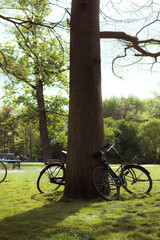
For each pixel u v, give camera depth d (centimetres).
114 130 4631
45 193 545
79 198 479
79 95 508
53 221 310
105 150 515
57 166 589
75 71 517
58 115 2412
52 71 1116
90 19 527
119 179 502
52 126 2441
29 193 551
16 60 1031
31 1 781
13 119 2470
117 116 6075
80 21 527
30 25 894
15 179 819
